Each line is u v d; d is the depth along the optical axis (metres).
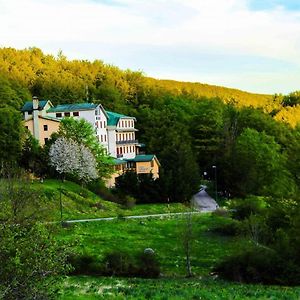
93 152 102.81
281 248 43.22
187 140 142.00
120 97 197.88
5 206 22.88
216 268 45.34
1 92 143.38
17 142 93.06
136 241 61.56
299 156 50.50
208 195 113.00
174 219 78.06
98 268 44.66
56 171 95.44
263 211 57.31
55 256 20.23
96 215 78.94
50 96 185.25
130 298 31.56
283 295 34.12
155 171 125.19
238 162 109.31
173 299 31.50
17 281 18.61
